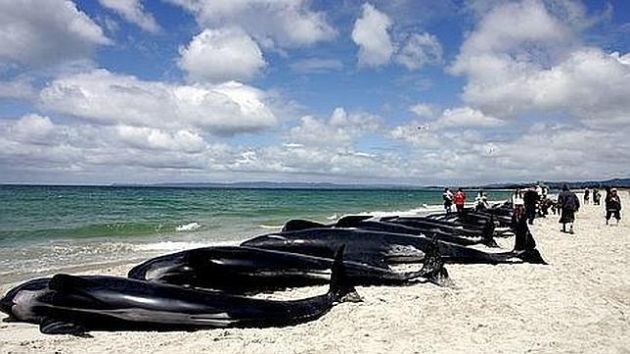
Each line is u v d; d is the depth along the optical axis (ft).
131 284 34.14
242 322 32.89
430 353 27.76
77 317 33.30
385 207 218.38
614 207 108.68
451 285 43.88
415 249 57.57
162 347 29.09
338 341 29.73
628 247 70.13
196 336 31.09
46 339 30.71
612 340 29.99
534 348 28.50
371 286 44.09
